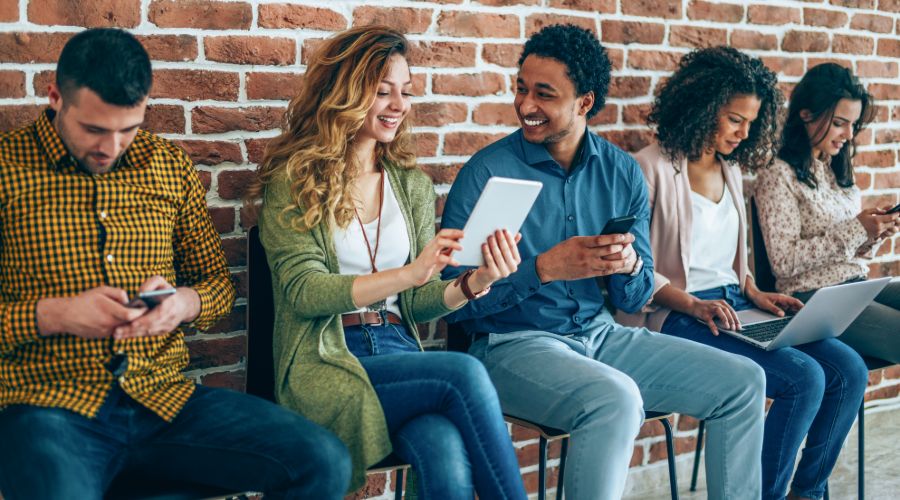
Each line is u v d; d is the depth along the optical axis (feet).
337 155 6.24
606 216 7.27
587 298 7.23
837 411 7.60
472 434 5.52
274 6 6.82
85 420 5.06
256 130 6.90
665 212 7.94
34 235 5.08
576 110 7.00
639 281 7.11
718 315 7.52
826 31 9.69
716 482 6.81
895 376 10.78
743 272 8.31
